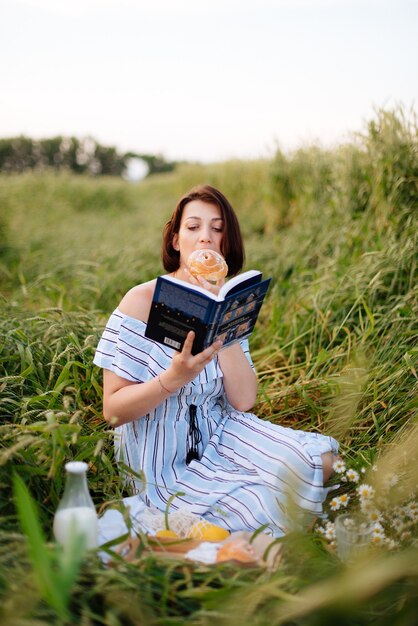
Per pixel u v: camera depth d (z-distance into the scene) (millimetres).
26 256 7746
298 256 5930
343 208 5754
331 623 1779
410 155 5035
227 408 3008
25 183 14570
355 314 4336
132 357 2684
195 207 2949
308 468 2559
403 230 4914
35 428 2359
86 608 1771
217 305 2268
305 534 2318
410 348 3725
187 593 1873
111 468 2604
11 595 1727
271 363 4438
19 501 1672
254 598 1841
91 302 5793
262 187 9156
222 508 2557
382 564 1813
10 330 3588
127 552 2172
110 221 13156
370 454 3043
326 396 3654
